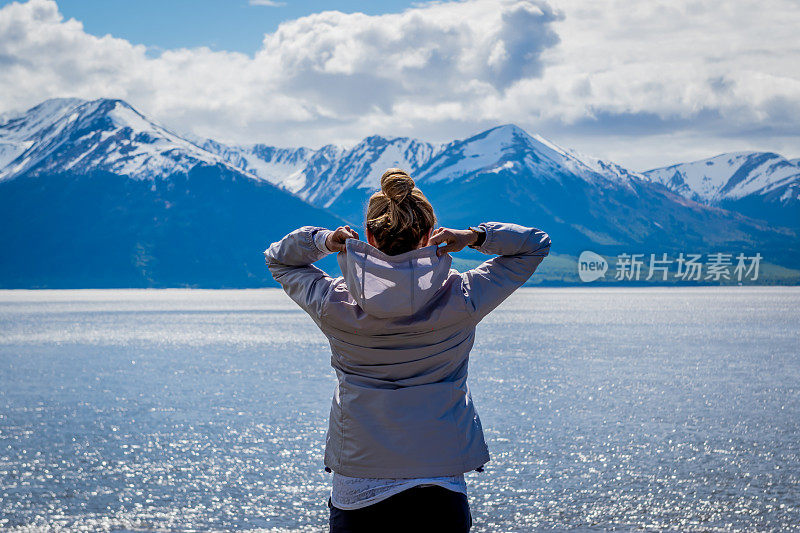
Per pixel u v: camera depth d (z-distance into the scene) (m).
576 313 153.38
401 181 3.88
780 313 144.00
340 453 3.94
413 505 3.80
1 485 18.94
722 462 21.45
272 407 33.19
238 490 18.73
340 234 3.82
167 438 25.52
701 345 71.50
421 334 3.84
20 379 45.34
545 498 17.89
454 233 3.83
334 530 3.98
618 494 18.16
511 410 31.91
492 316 143.50
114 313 168.25
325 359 59.84
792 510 16.75
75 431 26.88
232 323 124.88
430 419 3.84
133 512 16.81
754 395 36.59
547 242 4.01
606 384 41.41
